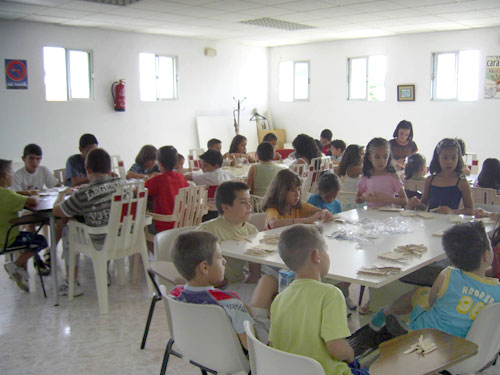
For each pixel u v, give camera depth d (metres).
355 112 10.03
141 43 8.91
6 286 3.94
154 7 6.55
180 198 3.94
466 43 8.43
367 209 3.40
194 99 9.91
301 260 1.66
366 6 6.56
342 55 10.05
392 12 6.97
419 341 1.69
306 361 1.37
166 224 3.98
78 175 4.90
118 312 3.41
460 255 1.89
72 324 3.21
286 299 1.65
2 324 3.21
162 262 2.44
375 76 9.68
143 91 9.15
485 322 1.79
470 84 8.53
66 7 6.43
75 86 8.19
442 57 8.83
